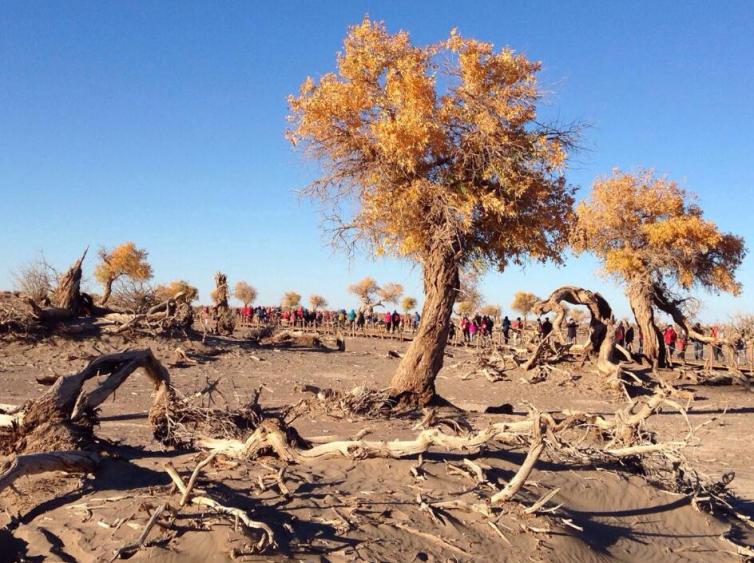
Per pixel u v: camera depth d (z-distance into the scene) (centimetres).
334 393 1675
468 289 2323
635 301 3578
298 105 1853
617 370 2877
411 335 5588
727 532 954
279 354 3594
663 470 1103
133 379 2412
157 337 3369
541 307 3250
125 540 656
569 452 1041
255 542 644
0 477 754
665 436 1906
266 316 6206
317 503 750
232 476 828
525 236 1906
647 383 2998
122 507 726
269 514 707
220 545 638
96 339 3188
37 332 3105
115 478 836
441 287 1919
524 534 761
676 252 3412
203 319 4231
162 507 664
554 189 1961
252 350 3581
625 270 3528
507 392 2752
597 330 3136
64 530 684
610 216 3459
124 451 969
